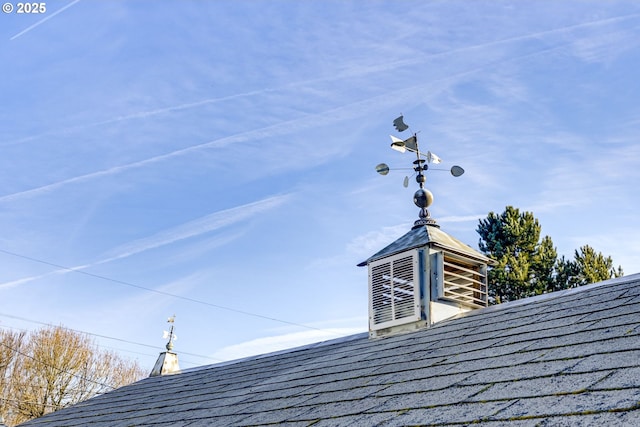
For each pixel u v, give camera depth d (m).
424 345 7.91
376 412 5.43
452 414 4.70
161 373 14.25
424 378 6.11
